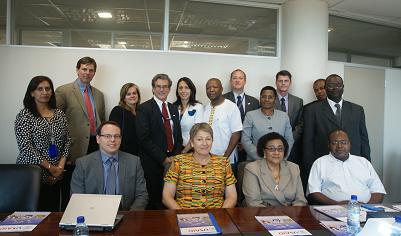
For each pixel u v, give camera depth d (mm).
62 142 2650
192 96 3264
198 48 3893
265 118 3072
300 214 1804
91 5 3707
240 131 3111
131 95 3211
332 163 2529
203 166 2178
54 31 3609
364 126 3004
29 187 1882
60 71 3561
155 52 3729
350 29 4527
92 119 3156
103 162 2211
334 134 2514
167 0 3785
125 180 2219
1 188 1861
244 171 2434
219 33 3967
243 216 1754
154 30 3787
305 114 3090
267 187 2332
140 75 3697
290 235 1479
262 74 3998
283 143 2387
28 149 2436
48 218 1666
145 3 3783
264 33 4094
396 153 4723
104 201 1598
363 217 1742
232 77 3453
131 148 3104
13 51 3484
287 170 2424
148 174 2916
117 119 3094
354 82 4473
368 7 4035
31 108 2551
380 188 2484
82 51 3600
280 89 3439
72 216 1529
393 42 4848
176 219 1686
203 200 2133
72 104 3053
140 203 2240
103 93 3617
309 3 3828
